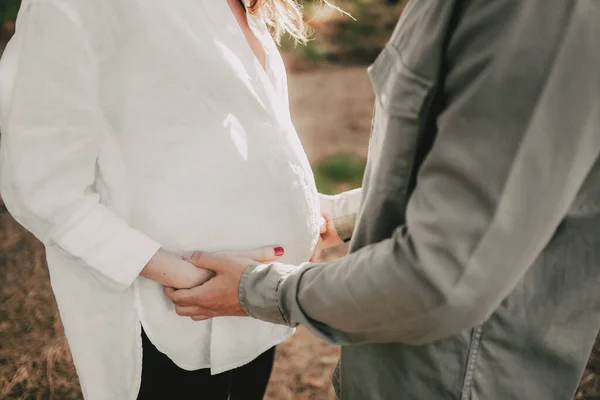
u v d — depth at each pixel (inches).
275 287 39.8
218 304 44.9
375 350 41.8
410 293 32.0
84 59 42.1
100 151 45.9
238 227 48.0
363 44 289.6
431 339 33.7
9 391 97.5
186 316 50.0
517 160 29.0
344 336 37.4
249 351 54.3
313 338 110.5
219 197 46.5
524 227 29.9
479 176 29.7
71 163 44.2
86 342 50.6
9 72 44.0
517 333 38.3
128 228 46.1
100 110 44.4
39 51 41.3
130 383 51.8
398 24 38.0
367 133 202.2
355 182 168.4
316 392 98.7
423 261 31.2
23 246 134.9
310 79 258.1
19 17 44.3
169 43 43.1
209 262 44.8
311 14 303.0
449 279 30.7
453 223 30.3
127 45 42.8
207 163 45.6
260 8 55.4
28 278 125.1
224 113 46.0
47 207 44.3
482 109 29.7
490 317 38.0
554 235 37.3
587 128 29.2
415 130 35.6
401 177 37.2
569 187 30.0
